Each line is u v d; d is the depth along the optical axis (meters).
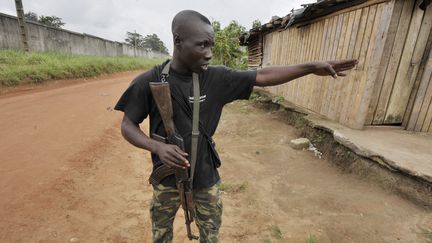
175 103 1.40
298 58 7.44
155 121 1.47
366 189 3.63
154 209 1.71
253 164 4.66
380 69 4.57
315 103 6.42
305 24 6.93
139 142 1.36
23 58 12.12
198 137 1.46
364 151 3.92
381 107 4.81
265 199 3.50
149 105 1.45
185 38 1.23
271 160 4.86
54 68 12.04
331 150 4.84
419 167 3.31
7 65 10.60
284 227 2.92
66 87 10.87
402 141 4.27
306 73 1.46
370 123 4.89
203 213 1.69
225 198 3.50
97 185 3.57
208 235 1.73
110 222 2.87
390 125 5.04
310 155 5.08
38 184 3.41
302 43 7.20
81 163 4.10
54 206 3.03
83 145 4.77
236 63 16.59
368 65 4.66
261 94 9.73
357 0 4.95
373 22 4.60
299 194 3.63
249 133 6.53
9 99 7.95
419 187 3.27
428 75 4.58
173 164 1.27
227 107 9.58
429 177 3.10
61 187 3.40
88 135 5.28
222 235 2.77
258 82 1.47
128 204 3.22
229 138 6.21
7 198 3.08
